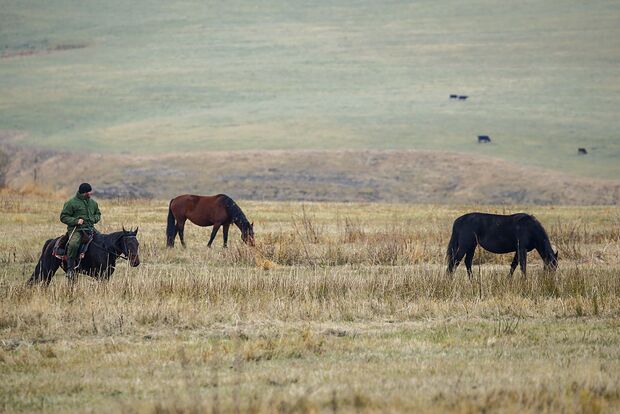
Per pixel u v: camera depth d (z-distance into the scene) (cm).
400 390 952
